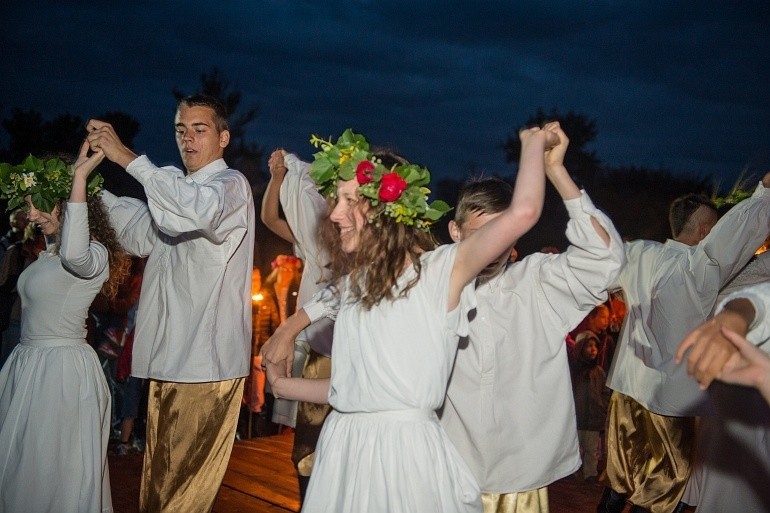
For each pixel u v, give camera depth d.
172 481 3.92
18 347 3.78
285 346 2.75
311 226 4.27
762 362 1.67
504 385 2.87
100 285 3.83
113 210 4.29
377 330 2.36
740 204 3.88
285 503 4.62
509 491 2.87
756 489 3.53
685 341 1.72
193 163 4.07
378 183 2.38
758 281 4.28
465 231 2.88
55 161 3.80
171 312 3.91
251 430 7.02
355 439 2.36
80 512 3.62
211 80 13.34
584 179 19.47
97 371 3.82
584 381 5.83
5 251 6.16
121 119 14.02
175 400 3.92
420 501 2.28
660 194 17.83
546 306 2.87
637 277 4.30
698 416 4.07
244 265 4.03
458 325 2.37
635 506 4.31
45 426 3.61
